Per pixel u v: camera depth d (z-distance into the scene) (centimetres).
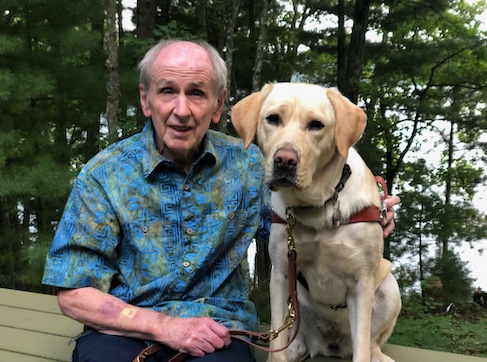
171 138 175
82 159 748
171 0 883
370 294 179
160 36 647
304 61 1115
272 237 186
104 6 642
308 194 170
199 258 177
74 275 169
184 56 176
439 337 457
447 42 1042
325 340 216
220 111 200
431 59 1034
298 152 161
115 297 171
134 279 178
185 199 178
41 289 680
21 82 538
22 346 223
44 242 561
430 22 1141
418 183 1197
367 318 178
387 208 203
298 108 168
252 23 1017
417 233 998
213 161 185
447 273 848
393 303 202
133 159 180
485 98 1183
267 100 179
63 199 630
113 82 564
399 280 877
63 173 550
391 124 1127
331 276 181
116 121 568
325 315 204
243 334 179
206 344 161
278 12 1161
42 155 595
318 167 171
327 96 175
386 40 1083
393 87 1165
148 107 187
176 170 179
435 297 800
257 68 685
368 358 176
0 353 216
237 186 188
